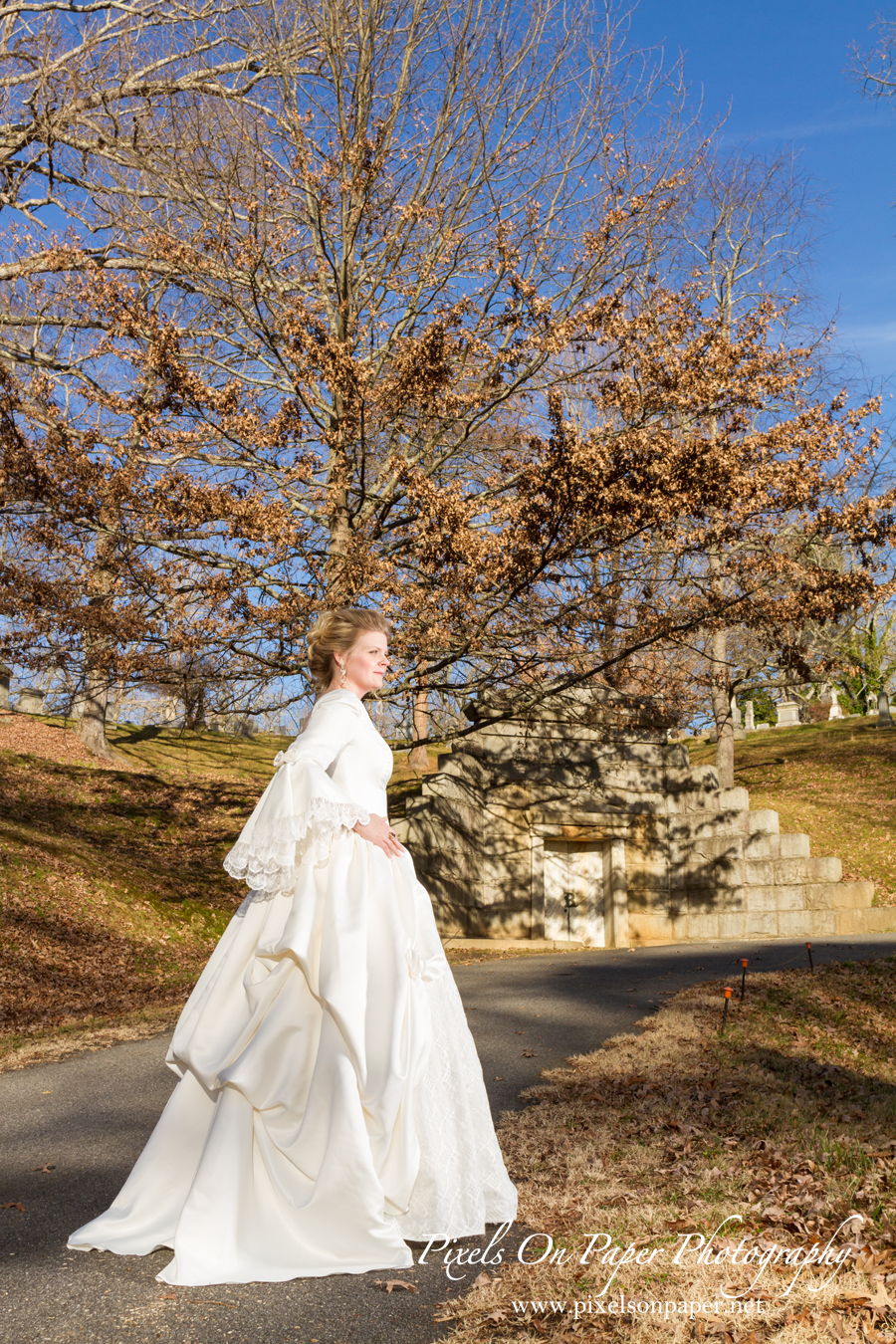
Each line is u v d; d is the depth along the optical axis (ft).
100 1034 26.84
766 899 59.77
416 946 10.57
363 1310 8.44
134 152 44.11
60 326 51.67
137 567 40.47
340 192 40.81
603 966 42.78
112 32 47.78
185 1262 8.77
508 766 63.87
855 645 96.68
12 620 40.55
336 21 41.22
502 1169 10.72
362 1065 9.39
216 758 92.48
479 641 39.88
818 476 37.01
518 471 42.98
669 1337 8.04
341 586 37.58
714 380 37.01
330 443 39.32
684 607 40.88
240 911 10.50
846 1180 12.27
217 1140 9.25
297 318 38.17
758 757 89.20
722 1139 14.62
